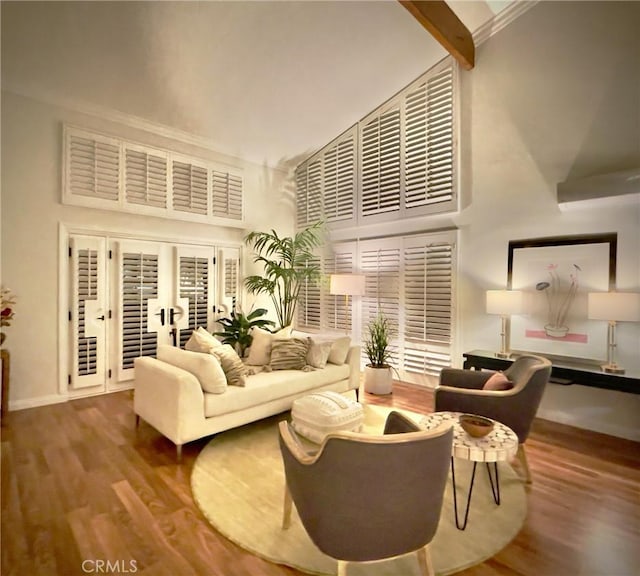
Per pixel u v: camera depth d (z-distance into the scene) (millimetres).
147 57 3221
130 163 4133
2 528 1815
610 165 2994
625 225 2922
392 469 1267
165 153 4414
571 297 3182
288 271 4988
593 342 3057
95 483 2242
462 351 3980
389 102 4656
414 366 4426
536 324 3389
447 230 4141
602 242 3027
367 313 4965
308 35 3365
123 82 3502
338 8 3150
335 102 4488
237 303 5180
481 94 3824
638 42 2867
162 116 4121
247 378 3131
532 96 3449
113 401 3734
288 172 5859
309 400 2746
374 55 3814
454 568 1606
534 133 3436
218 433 3020
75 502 2043
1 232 3340
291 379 3225
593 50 3080
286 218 5828
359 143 5035
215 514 1957
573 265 3176
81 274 3807
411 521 1352
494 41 3715
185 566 1602
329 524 1354
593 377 2795
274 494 2164
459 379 2842
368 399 3926
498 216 3693
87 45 3004
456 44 3562
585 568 1605
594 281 3059
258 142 4996
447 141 4102
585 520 1934
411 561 1669
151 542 1742
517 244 3543
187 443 2834
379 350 4211
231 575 1562
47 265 3594
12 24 2721
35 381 3551
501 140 3668
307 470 1398
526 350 3447
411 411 3572
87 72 3312
